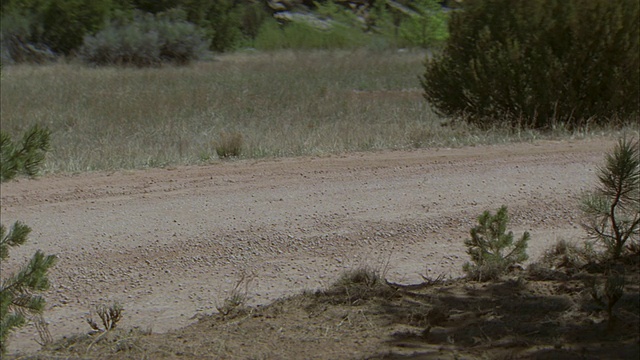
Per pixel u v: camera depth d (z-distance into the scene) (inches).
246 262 521.3
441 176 706.2
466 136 915.4
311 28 2955.2
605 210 421.7
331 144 864.3
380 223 583.5
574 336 304.8
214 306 452.4
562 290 366.6
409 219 592.4
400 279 486.9
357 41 2874.0
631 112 1003.9
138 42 2206.0
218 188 669.9
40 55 2260.1
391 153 813.2
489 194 651.5
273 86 1647.4
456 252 538.6
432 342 313.0
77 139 964.0
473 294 375.2
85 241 545.0
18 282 339.3
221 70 2028.8
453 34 1067.9
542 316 333.1
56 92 1467.8
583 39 987.3
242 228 569.6
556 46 1003.3
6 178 355.3
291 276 499.8
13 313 368.8
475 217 599.8
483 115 1029.8
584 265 410.9
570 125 998.4
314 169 732.0
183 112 1229.1
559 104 999.0
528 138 900.0
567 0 999.0
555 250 457.1
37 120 1090.7
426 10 2829.7
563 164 747.4
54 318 437.4
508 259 421.7
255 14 3048.7
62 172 736.3
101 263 512.7
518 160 767.7
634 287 360.5
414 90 1695.4
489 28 1040.2
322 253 536.1
